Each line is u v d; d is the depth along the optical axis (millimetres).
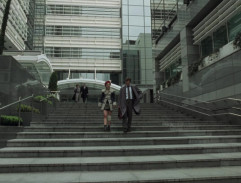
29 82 12125
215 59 13023
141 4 35812
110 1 35656
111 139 7449
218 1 13656
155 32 24047
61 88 29547
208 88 13531
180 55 18016
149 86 33094
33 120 10148
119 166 5590
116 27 35188
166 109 15648
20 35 24125
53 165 5438
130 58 33844
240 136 8414
